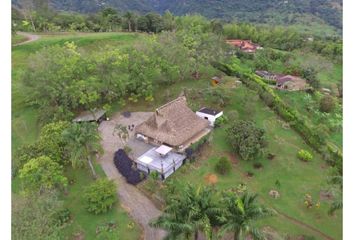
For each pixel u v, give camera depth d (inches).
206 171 2433.6
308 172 2464.3
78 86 2896.2
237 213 1509.6
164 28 5708.7
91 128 2281.0
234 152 2647.6
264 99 3405.5
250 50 5472.4
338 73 4923.7
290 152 2694.4
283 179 2386.8
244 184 2319.1
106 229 1911.9
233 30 6230.3
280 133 2955.2
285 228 1963.6
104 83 3088.1
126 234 1904.5
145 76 3250.5
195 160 2524.6
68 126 2554.1
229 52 4453.7
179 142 2539.4
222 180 2351.1
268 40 6190.9
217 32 5885.8
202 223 1473.9
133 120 3073.3
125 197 2188.7
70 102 3026.6
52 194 1857.8
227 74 4079.7
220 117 2977.4
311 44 5895.7
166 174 2346.2
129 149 2603.3
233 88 3597.4
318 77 4544.8
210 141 2758.4
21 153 2331.4
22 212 1576.0
